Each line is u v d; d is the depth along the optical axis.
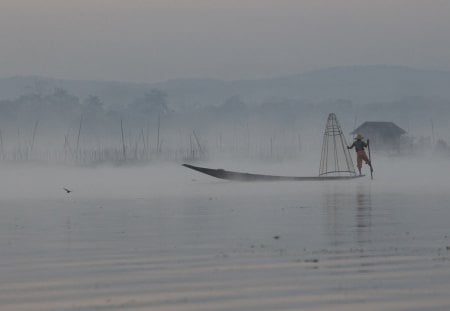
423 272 41.72
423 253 47.84
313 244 52.22
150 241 54.94
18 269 44.44
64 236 58.34
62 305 35.72
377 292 37.25
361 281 39.69
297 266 44.06
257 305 35.31
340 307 34.69
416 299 35.75
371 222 64.62
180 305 35.50
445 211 73.56
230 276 41.59
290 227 61.66
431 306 34.50
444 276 40.53
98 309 35.00
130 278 41.47
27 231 61.75
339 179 126.94
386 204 81.62
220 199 90.12
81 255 49.16
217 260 46.53
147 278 41.41
